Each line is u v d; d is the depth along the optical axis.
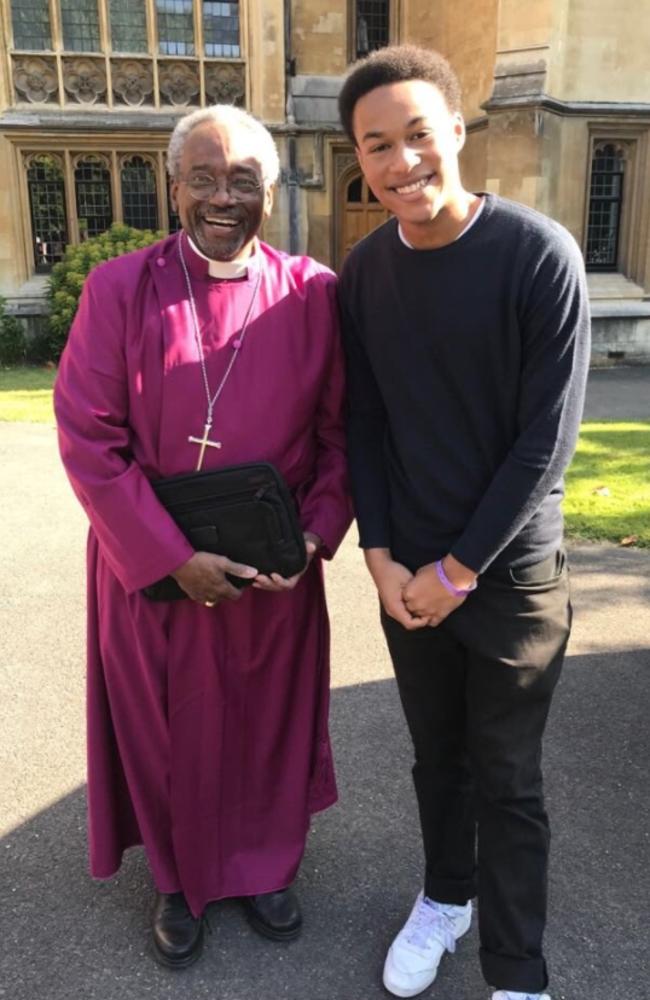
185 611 2.06
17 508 5.85
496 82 12.81
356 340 1.97
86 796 2.78
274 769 2.27
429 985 2.05
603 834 2.56
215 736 2.14
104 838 2.22
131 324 1.94
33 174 14.30
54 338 13.82
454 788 2.11
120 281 1.95
